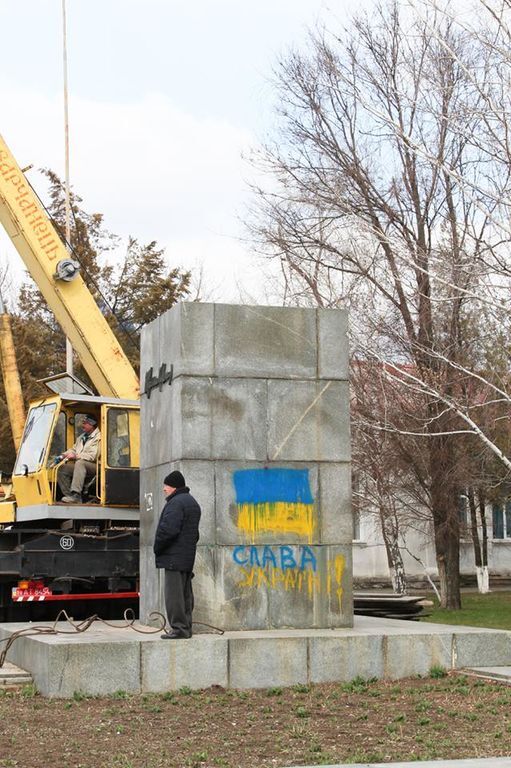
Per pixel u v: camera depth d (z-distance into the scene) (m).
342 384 14.57
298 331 14.50
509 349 21.61
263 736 9.90
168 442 14.33
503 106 18.41
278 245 26.47
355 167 25.02
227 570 13.70
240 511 13.89
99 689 11.93
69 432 18.88
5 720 10.58
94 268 38.44
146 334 15.52
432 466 27.86
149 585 14.73
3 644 14.21
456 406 19.45
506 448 27.88
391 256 22.42
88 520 18.44
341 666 12.82
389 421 24.66
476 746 9.33
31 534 18.42
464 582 43.69
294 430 14.28
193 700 11.64
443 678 12.95
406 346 23.34
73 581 18.30
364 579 40.72
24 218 20.00
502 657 13.50
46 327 39.06
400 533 34.84
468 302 22.81
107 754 9.18
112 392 19.72
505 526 45.00
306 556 14.02
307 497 14.17
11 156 20.19
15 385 19.81
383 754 9.02
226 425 14.04
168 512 12.58
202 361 14.09
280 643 12.64
